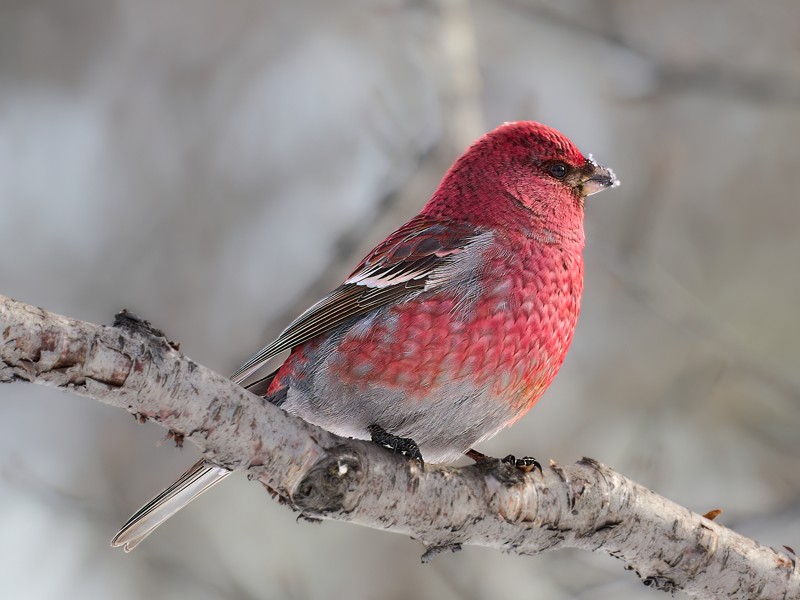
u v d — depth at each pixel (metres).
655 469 11.21
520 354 7.00
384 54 14.55
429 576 12.22
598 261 13.56
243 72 15.71
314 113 15.45
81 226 14.82
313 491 5.51
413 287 6.99
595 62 13.96
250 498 12.38
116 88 15.54
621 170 14.52
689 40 13.79
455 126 10.09
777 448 12.43
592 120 14.65
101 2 15.65
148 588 11.53
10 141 15.20
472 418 6.99
